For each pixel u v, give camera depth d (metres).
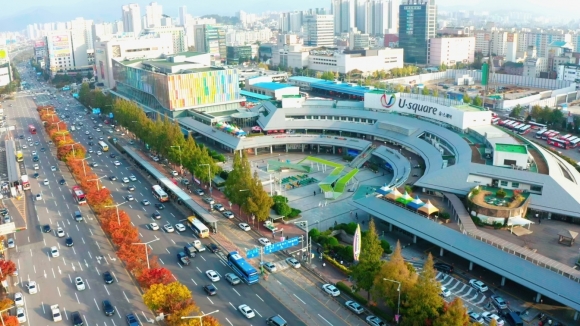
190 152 198.12
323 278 126.25
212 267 132.50
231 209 173.00
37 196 188.12
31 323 108.56
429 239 133.88
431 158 188.00
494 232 133.12
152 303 104.25
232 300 116.31
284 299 116.88
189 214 170.00
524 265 114.69
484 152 171.62
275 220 160.62
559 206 140.00
